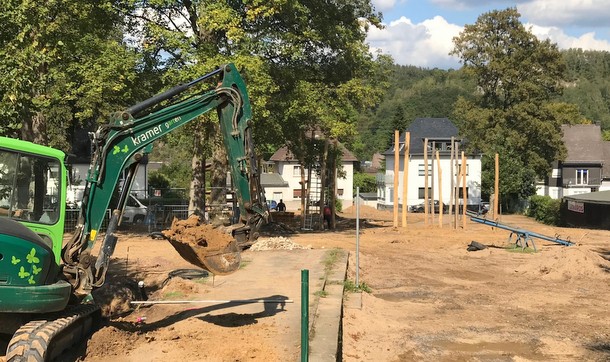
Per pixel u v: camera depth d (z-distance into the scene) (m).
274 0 26.95
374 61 36.44
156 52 27.62
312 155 38.03
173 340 9.66
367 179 92.25
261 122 30.53
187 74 25.25
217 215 28.59
